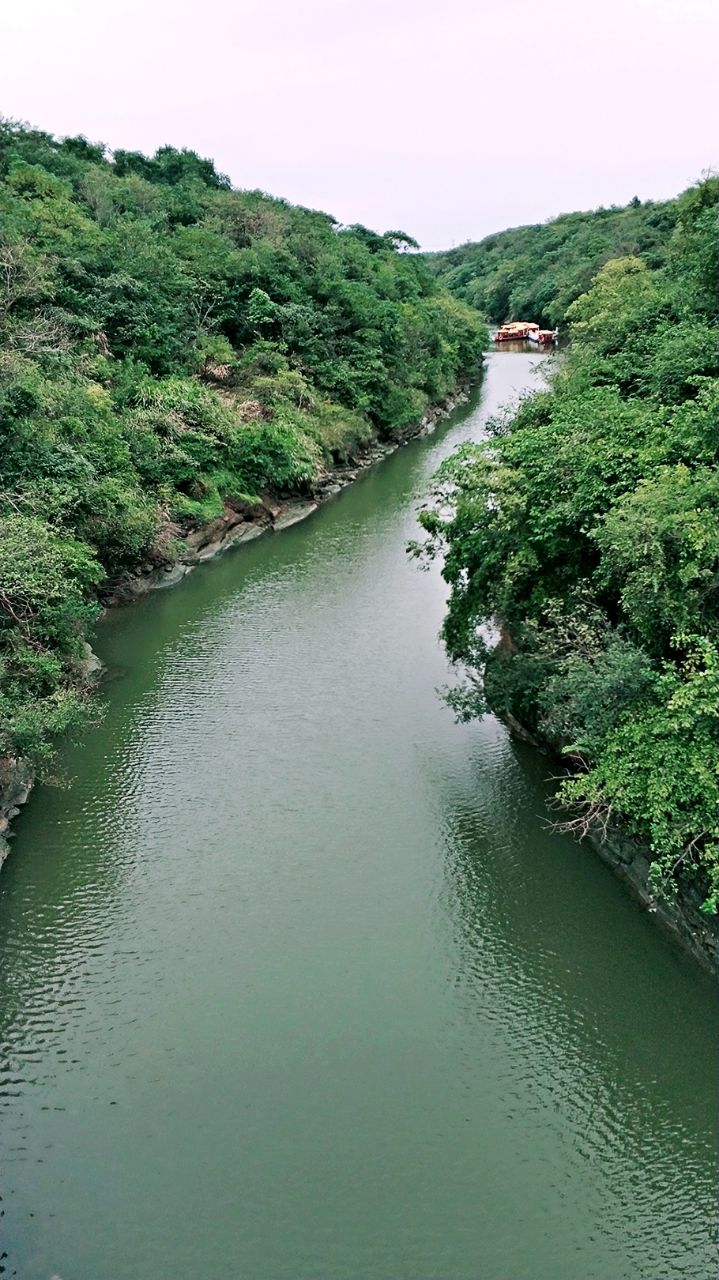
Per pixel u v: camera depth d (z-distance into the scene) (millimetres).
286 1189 10812
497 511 19438
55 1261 9969
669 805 13586
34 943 14883
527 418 24391
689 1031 13086
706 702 13180
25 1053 12742
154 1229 10336
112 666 25281
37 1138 11445
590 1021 13320
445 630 21844
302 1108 11891
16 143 60125
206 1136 11492
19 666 19734
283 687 23891
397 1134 11531
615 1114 11883
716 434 16594
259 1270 9898
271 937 14969
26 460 26078
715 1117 11828
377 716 22250
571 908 15594
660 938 14773
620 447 17906
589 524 17391
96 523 28656
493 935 15047
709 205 33594
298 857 16984
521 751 20391
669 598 14680
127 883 16281
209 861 16875
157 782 19438
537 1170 11117
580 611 17391
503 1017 13422
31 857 16953
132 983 14023
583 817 16250
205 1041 12938
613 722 15102
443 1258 10062
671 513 14906
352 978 14109
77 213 48750
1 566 20156
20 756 18109
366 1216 10508
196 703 23031
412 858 16969
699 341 21672
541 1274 9922
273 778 19578
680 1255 10156
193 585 32500
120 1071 12445
